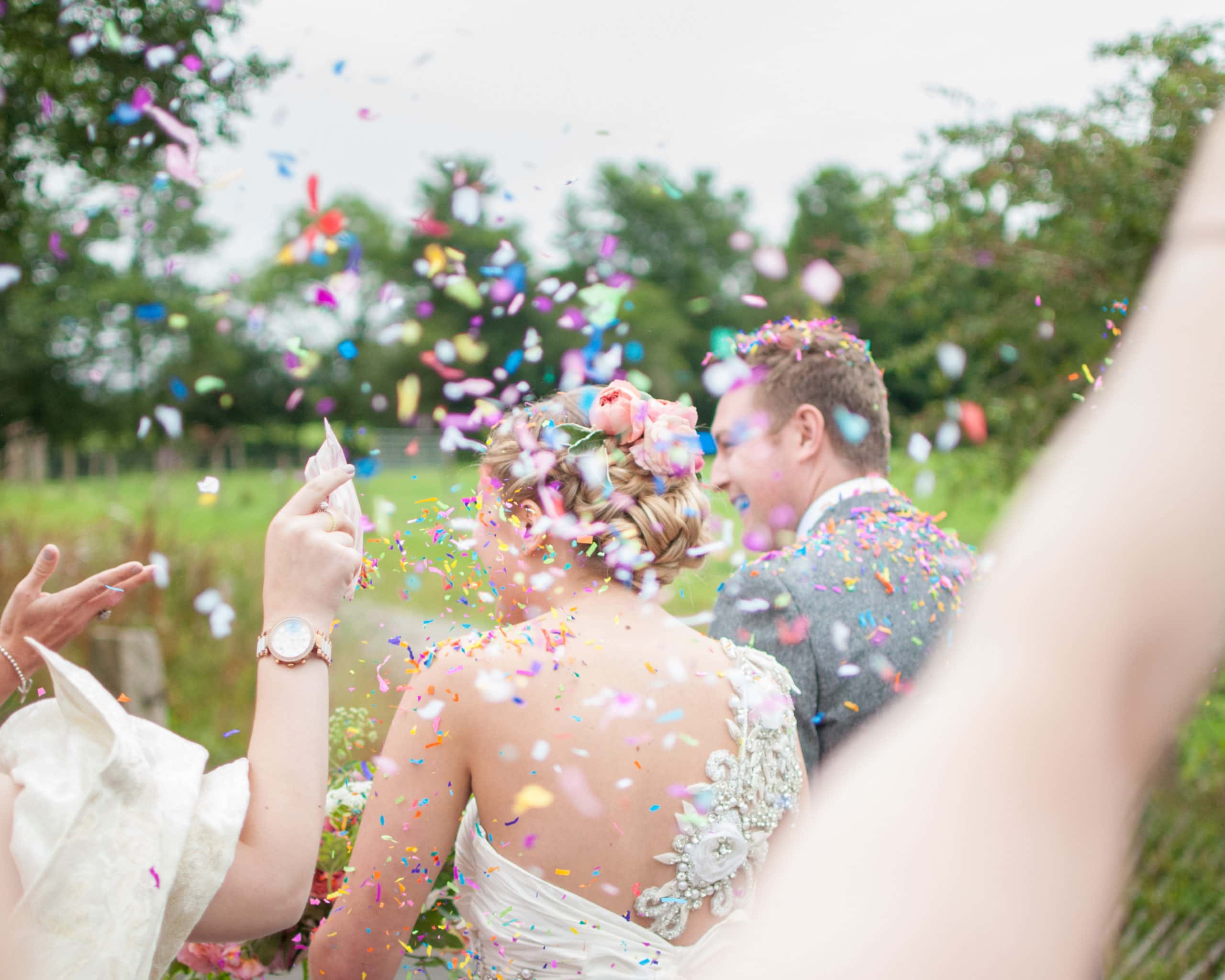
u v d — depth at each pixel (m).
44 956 1.02
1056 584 0.20
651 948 1.29
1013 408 5.25
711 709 1.38
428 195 14.62
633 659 1.37
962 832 0.20
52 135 5.43
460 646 1.38
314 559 1.29
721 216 33.91
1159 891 3.03
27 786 1.09
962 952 0.19
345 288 1.47
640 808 1.31
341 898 1.37
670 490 1.46
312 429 22.28
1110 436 0.21
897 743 0.21
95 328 16.44
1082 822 0.19
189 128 1.38
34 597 1.38
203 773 1.19
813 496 2.15
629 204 33.56
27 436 18.42
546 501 1.37
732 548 1.76
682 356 29.55
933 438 5.52
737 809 1.35
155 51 1.62
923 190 5.75
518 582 1.46
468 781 1.36
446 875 1.70
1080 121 5.25
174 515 8.52
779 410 2.14
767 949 0.20
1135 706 0.20
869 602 1.85
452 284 1.55
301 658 1.26
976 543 4.55
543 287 1.59
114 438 22.42
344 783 1.94
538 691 1.32
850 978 0.19
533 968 1.29
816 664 1.80
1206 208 0.21
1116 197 5.05
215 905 1.13
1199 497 0.19
